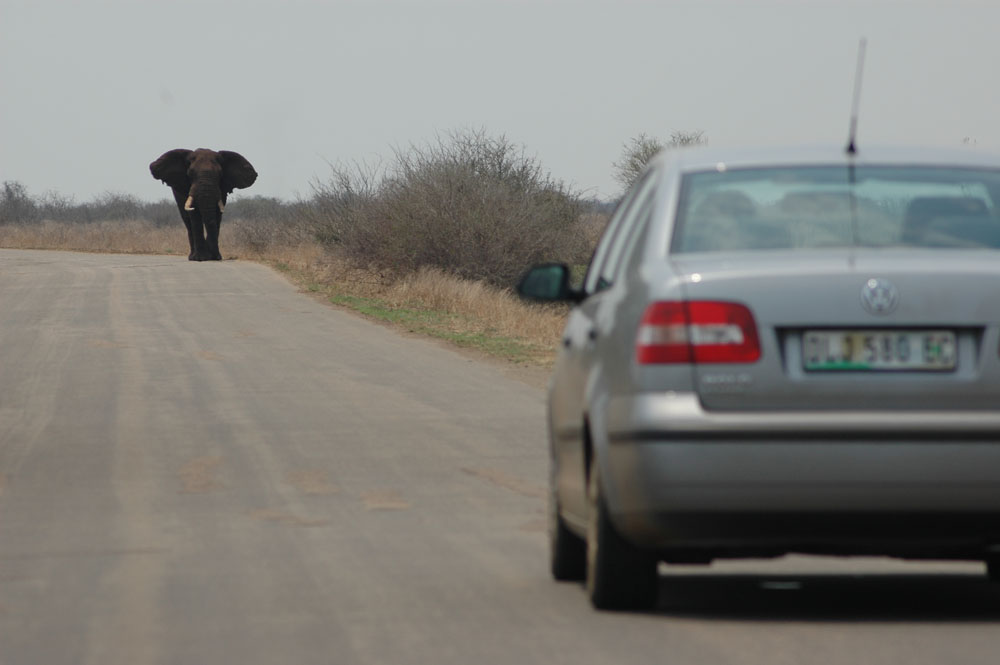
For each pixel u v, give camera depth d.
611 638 13.76
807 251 14.14
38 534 21.50
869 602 15.67
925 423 13.26
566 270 17.89
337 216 85.62
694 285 13.77
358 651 13.49
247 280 87.69
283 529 21.66
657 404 13.59
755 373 13.50
